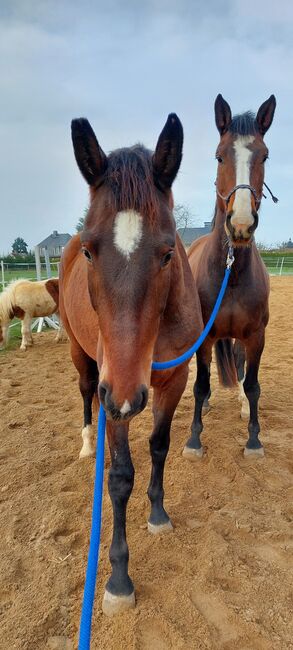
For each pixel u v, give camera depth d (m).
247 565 2.34
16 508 2.90
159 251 1.64
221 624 1.97
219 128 3.54
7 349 8.30
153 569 2.31
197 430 3.59
